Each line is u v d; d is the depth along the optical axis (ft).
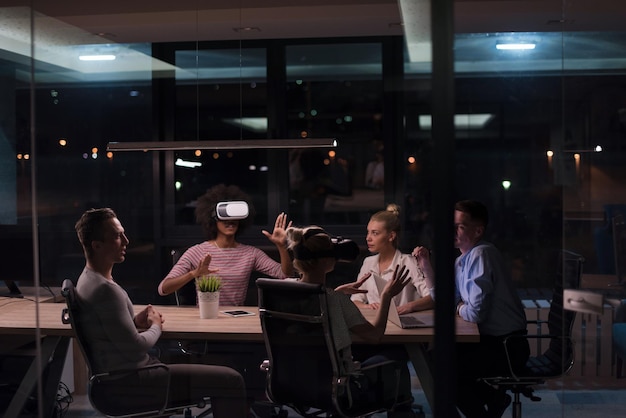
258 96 12.57
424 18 9.98
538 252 10.63
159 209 12.67
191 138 12.85
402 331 10.02
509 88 10.84
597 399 10.33
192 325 10.87
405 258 10.65
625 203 10.49
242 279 12.10
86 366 11.27
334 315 9.84
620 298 10.36
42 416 11.28
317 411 10.09
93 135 12.65
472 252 10.60
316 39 12.19
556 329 10.40
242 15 12.51
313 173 12.11
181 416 11.14
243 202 12.24
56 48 12.67
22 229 12.35
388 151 11.59
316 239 10.12
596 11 10.64
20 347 11.51
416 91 10.79
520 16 10.77
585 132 10.67
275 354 10.07
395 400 10.02
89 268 11.07
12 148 12.46
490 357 10.37
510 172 10.74
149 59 12.83
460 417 10.36
